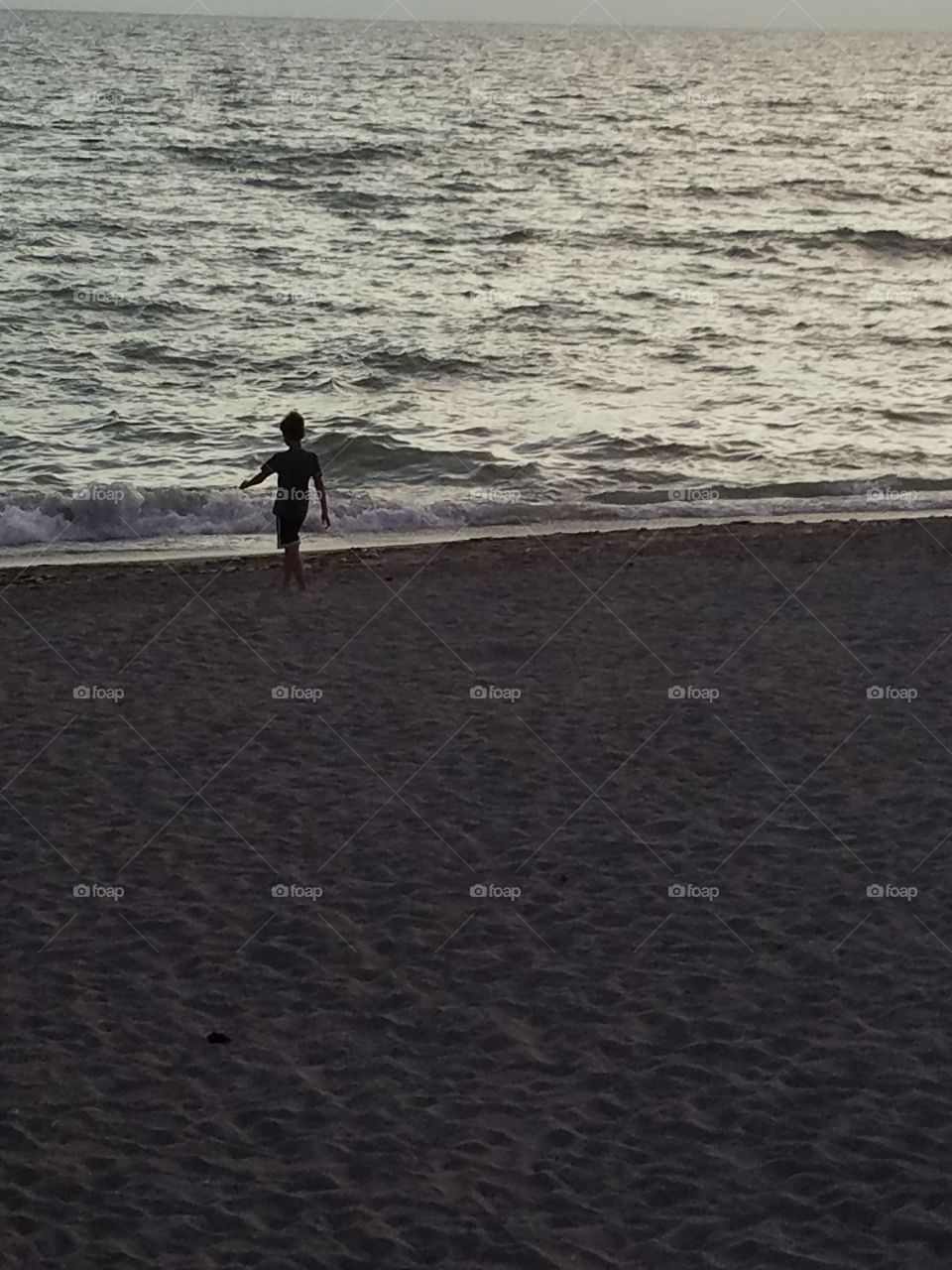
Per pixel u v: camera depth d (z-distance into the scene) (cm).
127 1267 558
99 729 1098
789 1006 739
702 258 4288
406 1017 736
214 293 3459
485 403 2447
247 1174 616
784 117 10238
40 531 1691
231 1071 690
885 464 2062
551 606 1405
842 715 1130
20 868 885
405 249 4272
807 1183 601
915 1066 684
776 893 857
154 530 1712
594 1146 630
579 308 3391
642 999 748
